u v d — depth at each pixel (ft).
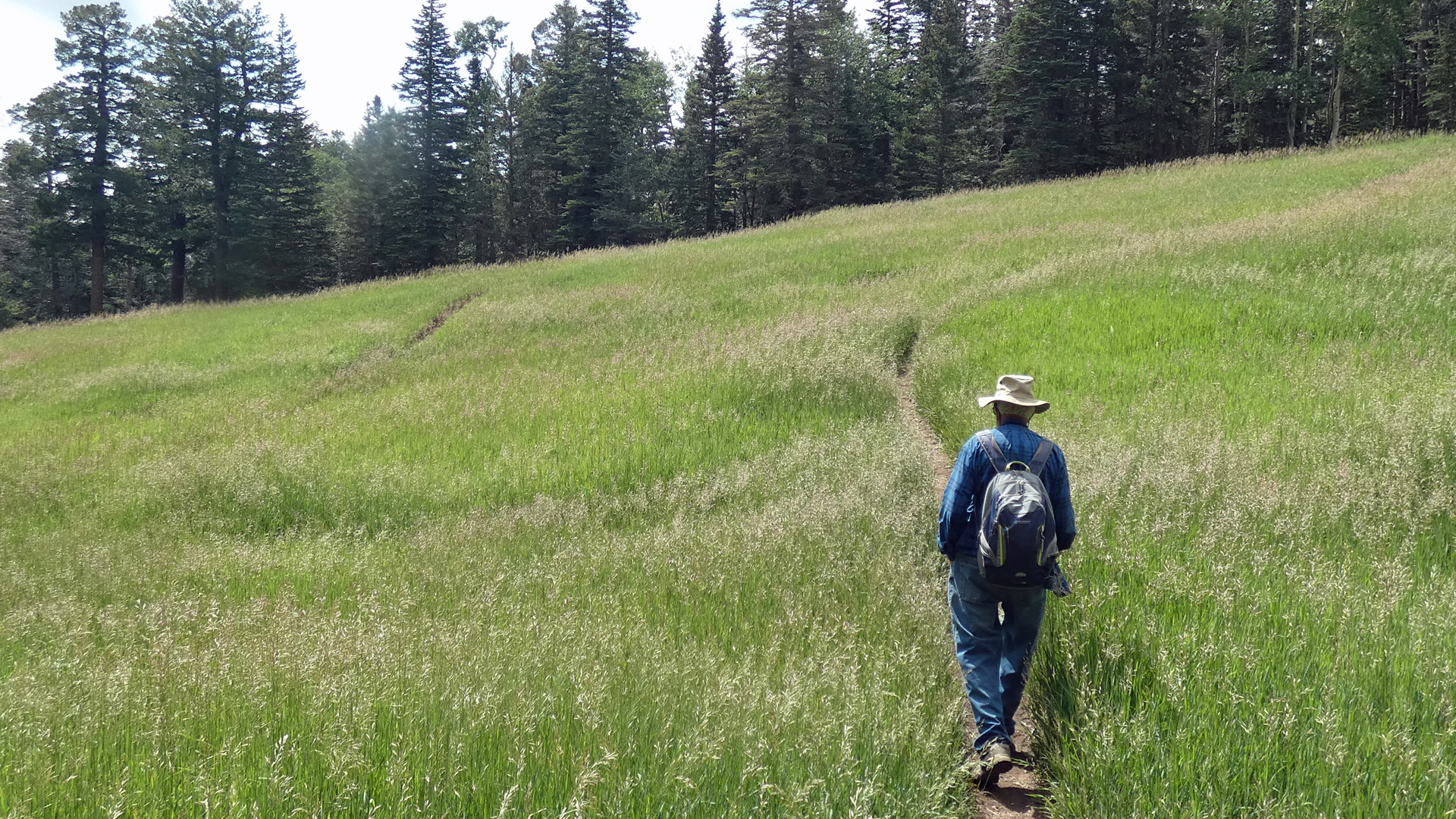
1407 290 45.75
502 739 11.46
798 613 17.11
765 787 10.28
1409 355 34.86
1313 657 13.12
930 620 16.75
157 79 198.49
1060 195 126.72
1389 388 30.55
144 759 10.98
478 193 245.86
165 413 62.39
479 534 27.91
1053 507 13.70
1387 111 228.43
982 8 282.97
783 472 30.63
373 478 35.91
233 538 31.73
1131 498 21.50
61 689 14.74
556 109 245.65
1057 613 15.80
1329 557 17.63
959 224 105.60
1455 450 23.35
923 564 19.95
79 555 29.09
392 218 225.56
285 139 212.02
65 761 11.03
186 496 36.63
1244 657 13.09
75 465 46.24
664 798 10.38
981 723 12.95
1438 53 201.67
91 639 19.65
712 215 257.14
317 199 224.33
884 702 13.21
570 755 11.16
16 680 15.33
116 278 244.42
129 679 14.71
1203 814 10.23
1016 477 13.06
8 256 255.50
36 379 82.69
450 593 20.86
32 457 48.93
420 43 221.87
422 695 12.93
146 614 20.45
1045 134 210.79
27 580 26.37
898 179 238.07
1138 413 31.94
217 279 205.57
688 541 23.13
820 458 31.73
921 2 265.34
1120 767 11.22
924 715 13.08
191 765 10.66
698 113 251.60
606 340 64.34
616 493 31.76
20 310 243.40
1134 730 11.66
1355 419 27.30
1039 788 12.73
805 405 40.42
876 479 26.94
